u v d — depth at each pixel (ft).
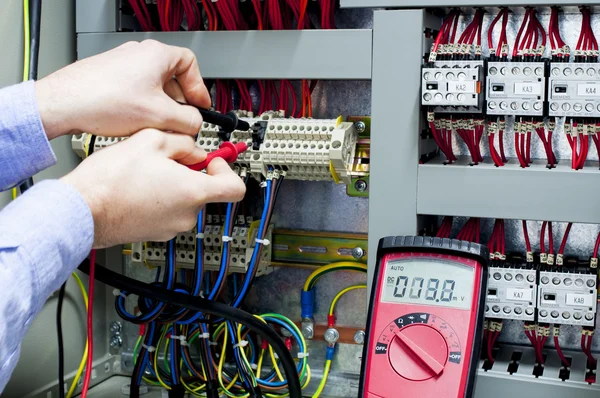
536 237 4.07
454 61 3.43
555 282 3.51
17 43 3.78
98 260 4.52
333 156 3.58
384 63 3.51
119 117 2.07
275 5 3.73
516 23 4.00
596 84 3.28
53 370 4.16
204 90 2.50
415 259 3.41
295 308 4.48
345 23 4.26
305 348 4.08
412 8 3.48
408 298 3.33
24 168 2.03
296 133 3.68
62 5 4.17
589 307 3.46
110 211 1.88
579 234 4.00
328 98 4.34
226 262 3.73
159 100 2.13
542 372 3.63
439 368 3.09
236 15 3.86
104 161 1.90
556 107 3.36
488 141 3.75
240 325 3.98
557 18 3.63
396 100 3.51
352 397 4.28
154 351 4.23
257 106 4.47
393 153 3.55
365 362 3.25
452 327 3.19
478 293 3.25
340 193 4.34
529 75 3.38
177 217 2.01
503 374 3.53
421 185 3.52
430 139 3.98
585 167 3.57
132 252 4.20
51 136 2.09
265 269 4.29
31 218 1.68
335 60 3.60
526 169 3.38
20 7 3.79
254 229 4.13
